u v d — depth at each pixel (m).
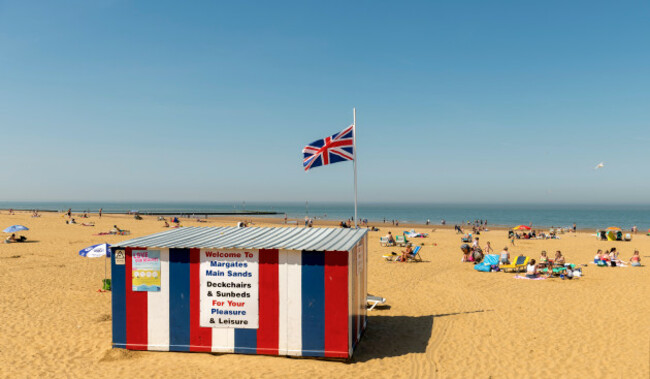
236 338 8.25
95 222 54.06
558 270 17.45
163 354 8.30
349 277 7.98
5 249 24.34
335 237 9.44
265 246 8.25
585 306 12.41
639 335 9.70
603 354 8.55
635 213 168.50
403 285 15.98
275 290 8.15
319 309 8.05
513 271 18.98
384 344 9.21
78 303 12.55
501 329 10.34
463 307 12.56
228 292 8.24
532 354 8.62
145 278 8.45
